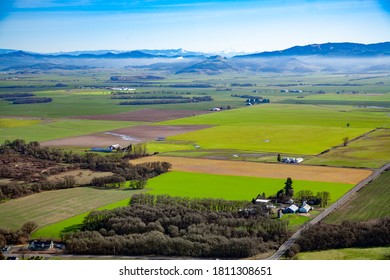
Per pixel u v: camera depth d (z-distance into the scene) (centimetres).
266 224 18838
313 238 17450
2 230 19175
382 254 15850
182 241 17288
